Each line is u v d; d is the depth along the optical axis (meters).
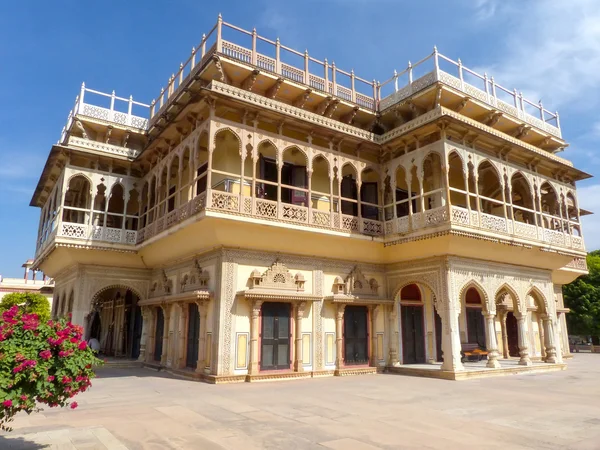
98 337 26.92
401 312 17.70
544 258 18.36
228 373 13.31
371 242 16.33
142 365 18.38
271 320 14.46
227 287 13.78
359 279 16.77
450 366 14.66
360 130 16.52
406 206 18.34
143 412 8.71
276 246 14.76
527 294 18.16
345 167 17.69
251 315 14.00
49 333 5.57
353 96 17.88
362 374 15.75
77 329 5.88
